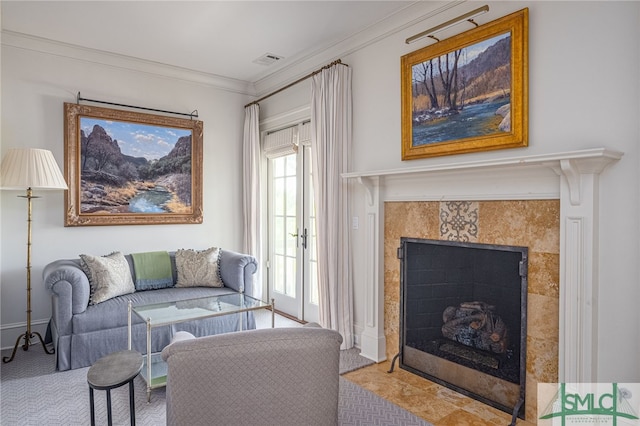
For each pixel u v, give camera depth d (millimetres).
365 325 3262
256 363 1405
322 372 1503
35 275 3578
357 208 3428
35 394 2586
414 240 2943
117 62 3959
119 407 2439
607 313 1979
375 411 2396
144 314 2703
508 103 2371
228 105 4711
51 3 2920
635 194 1896
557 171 2061
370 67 3326
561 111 2164
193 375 1371
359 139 3422
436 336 2807
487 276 2516
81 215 3762
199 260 3934
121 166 3975
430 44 2846
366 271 3234
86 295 3062
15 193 3496
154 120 4152
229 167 4730
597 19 2027
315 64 3920
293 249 4461
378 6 2936
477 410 2418
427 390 2680
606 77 1996
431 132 2811
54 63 3662
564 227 2068
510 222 2371
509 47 2361
